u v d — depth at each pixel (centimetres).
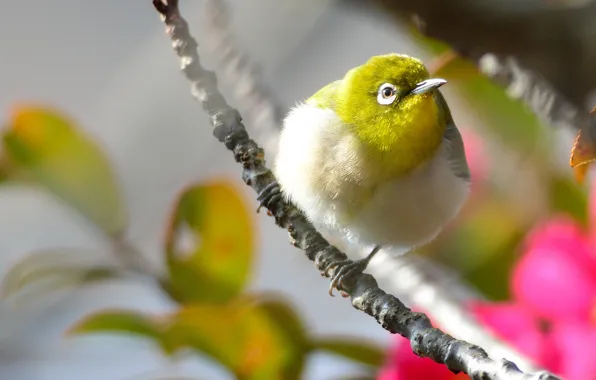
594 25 258
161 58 290
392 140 261
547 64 259
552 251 259
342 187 261
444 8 258
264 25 284
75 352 268
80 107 336
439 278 262
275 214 257
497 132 263
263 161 257
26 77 345
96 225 261
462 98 264
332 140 261
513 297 261
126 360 269
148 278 260
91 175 261
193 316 258
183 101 285
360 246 263
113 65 347
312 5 283
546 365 258
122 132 286
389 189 261
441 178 261
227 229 260
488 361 251
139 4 360
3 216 285
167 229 260
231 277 260
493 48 259
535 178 262
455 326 258
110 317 259
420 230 262
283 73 285
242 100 266
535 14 258
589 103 260
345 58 290
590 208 261
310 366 259
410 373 258
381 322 254
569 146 263
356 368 260
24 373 271
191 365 267
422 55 265
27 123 261
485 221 262
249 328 259
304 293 282
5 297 260
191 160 284
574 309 258
